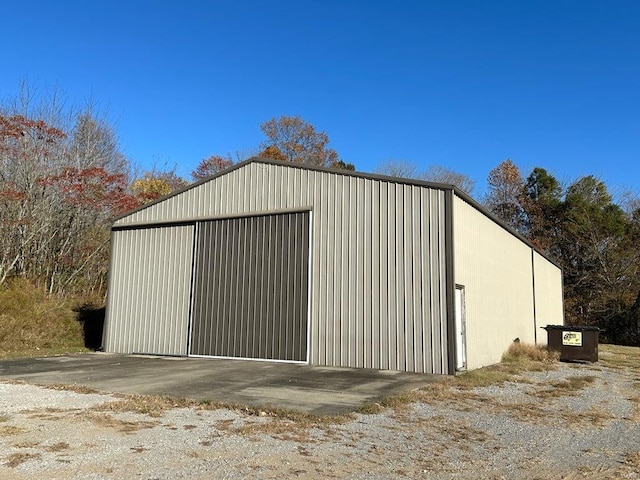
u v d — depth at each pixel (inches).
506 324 682.2
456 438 253.0
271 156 1521.9
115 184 964.0
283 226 569.6
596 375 510.6
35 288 741.9
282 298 553.6
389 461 211.5
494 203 1691.7
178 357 599.8
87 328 743.1
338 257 530.9
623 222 1411.2
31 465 188.2
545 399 366.9
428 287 482.9
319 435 247.6
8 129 818.8
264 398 333.7
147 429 247.9
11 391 348.8
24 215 810.8
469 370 502.0
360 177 533.3
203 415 283.0
